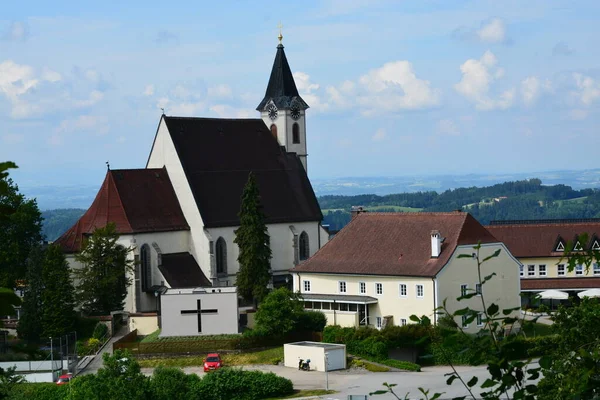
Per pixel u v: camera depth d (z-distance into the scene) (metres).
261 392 105.38
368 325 134.62
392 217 144.50
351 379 114.38
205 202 170.00
